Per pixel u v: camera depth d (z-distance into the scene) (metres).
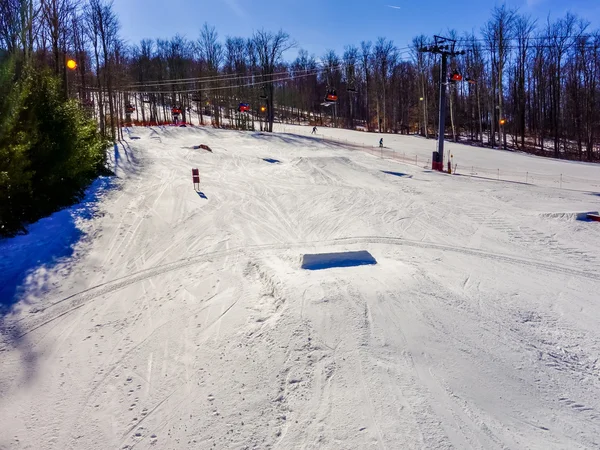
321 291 7.78
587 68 46.53
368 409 4.82
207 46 66.69
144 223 13.67
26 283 9.06
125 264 10.31
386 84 71.75
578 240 12.31
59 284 9.07
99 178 19.81
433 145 44.75
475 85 56.28
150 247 11.56
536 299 8.11
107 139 27.34
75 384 5.65
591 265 10.24
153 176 21.94
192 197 17.45
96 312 7.82
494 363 5.79
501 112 47.09
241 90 71.38
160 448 4.47
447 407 4.86
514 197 18.28
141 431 4.73
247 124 62.62
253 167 27.22
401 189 20.16
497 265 10.17
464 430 4.50
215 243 11.96
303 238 12.55
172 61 72.00
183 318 7.43
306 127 69.94
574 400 5.07
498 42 47.34
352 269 9.25
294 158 32.06
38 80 14.46
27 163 11.91
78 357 6.31
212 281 9.13
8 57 15.45
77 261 10.37
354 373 5.47
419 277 8.86
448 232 13.20
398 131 70.38
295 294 7.68
